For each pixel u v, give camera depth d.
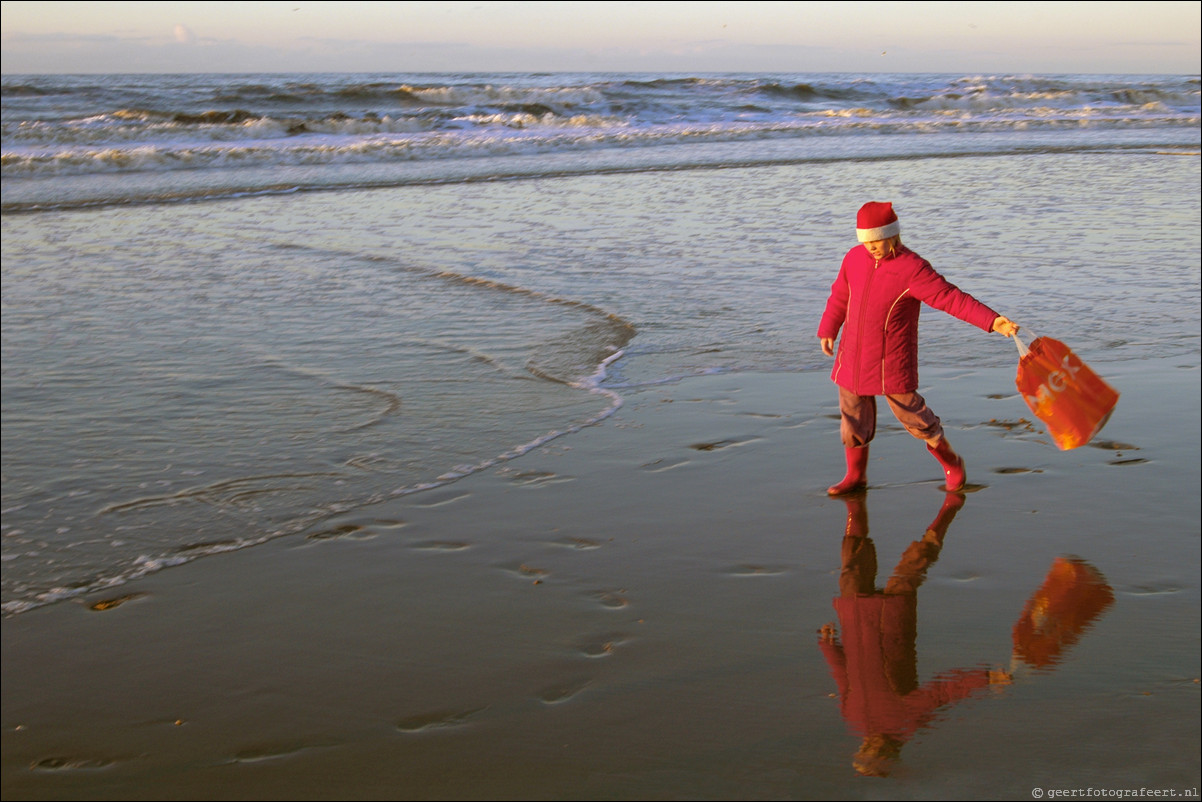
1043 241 11.99
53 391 6.66
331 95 39.19
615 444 5.56
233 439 5.76
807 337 7.81
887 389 4.63
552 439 5.65
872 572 4.02
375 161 23.64
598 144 28.30
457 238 12.78
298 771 2.90
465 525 4.55
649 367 7.07
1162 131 33.91
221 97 39.16
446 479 5.10
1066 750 2.85
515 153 25.78
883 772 2.77
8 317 8.69
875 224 4.48
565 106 36.44
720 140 30.14
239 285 9.99
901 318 4.58
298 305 9.13
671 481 5.03
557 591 3.91
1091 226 13.16
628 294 9.41
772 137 31.39
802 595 3.85
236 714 3.17
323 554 4.29
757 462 5.29
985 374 6.73
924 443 5.52
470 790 2.77
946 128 34.47
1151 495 4.73
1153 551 4.15
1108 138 30.69
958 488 4.84
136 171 21.27
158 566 4.21
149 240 12.68
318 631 3.65
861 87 48.56
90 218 14.53
